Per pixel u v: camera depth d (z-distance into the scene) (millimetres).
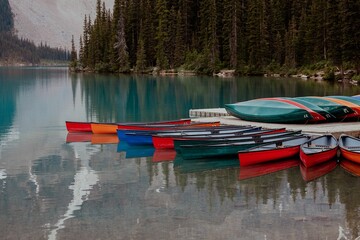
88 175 17922
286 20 100188
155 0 103562
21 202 14820
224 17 93312
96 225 12922
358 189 15953
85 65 123000
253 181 16953
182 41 98375
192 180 17141
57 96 49344
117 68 106312
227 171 18312
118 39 105250
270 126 24406
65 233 12414
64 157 20953
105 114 35281
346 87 54875
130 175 17906
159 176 17719
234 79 75000
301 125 24609
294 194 15461
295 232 12359
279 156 19297
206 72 91625
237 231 12469
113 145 23406
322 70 76875
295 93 48094
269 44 91875
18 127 29016
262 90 52344
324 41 79562
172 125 25188
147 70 99438
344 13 65250
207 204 14523
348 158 19016
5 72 136125
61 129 28203
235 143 20141
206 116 30375
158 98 46188
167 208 14203
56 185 16641
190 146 19828
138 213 13766
